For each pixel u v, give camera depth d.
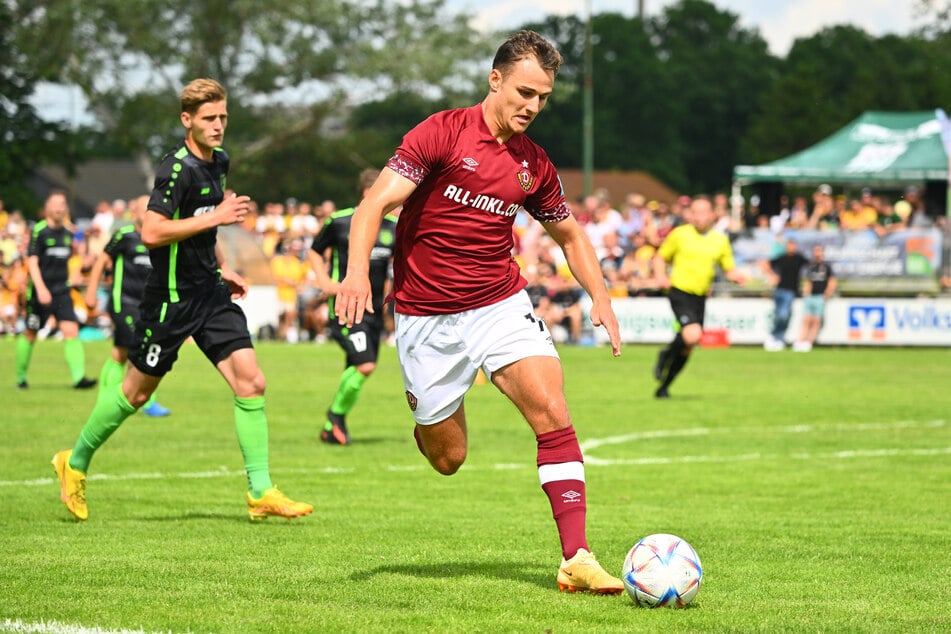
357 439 17.56
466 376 7.98
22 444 16.44
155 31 69.75
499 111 7.71
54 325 44.69
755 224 43.78
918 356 34.91
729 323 39.03
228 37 71.31
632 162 133.25
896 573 8.62
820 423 19.66
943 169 42.91
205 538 9.89
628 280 40.19
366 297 7.32
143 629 6.74
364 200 7.53
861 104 122.31
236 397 10.66
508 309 7.93
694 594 7.41
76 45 68.38
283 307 42.66
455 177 7.73
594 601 7.54
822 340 38.09
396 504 11.96
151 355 10.48
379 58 70.56
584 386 26.42
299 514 10.56
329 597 7.62
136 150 71.94
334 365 32.00
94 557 8.98
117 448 16.31
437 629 6.79
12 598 7.53
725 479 13.84
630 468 14.73
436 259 7.86
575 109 131.12
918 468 14.76
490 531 10.34
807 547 9.66
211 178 10.56
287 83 72.94
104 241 41.97
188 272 10.50
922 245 37.59
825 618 7.17
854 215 40.53
